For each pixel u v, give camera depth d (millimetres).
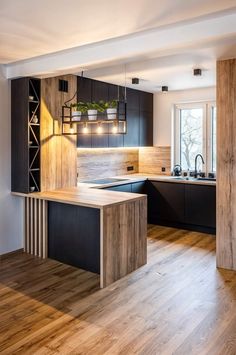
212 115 5910
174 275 3738
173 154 6309
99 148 5348
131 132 5816
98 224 3789
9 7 2428
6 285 3502
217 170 3855
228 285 3467
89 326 2723
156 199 5812
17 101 4215
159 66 4137
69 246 4109
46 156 4328
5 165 4293
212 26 2725
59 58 3703
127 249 3758
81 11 2504
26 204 4473
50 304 3088
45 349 2420
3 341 2516
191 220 5465
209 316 2871
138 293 3309
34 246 4441
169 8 2471
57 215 4215
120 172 6199
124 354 2365
